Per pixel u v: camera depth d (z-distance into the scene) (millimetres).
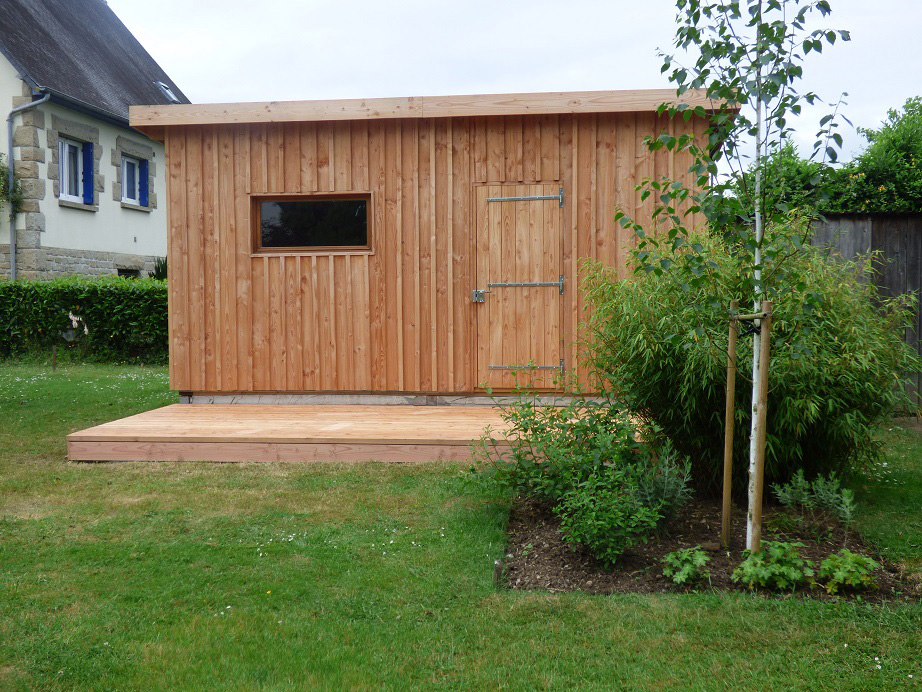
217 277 7777
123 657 3012
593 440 4535
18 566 3949
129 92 18625
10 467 5992
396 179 7547
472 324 7523
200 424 6605
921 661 2920
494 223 7465
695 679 2846
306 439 6066
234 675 2891
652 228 7211
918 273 7910
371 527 4559
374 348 7648
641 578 3762
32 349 13344
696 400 4688
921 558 3973
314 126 7621
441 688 2811
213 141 7719
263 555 4105
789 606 3375
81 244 15984
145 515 4801
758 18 3629
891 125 12844
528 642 3141
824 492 4359
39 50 15820
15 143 14570
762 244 3789
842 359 4543
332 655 3035
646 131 7230
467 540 4316
